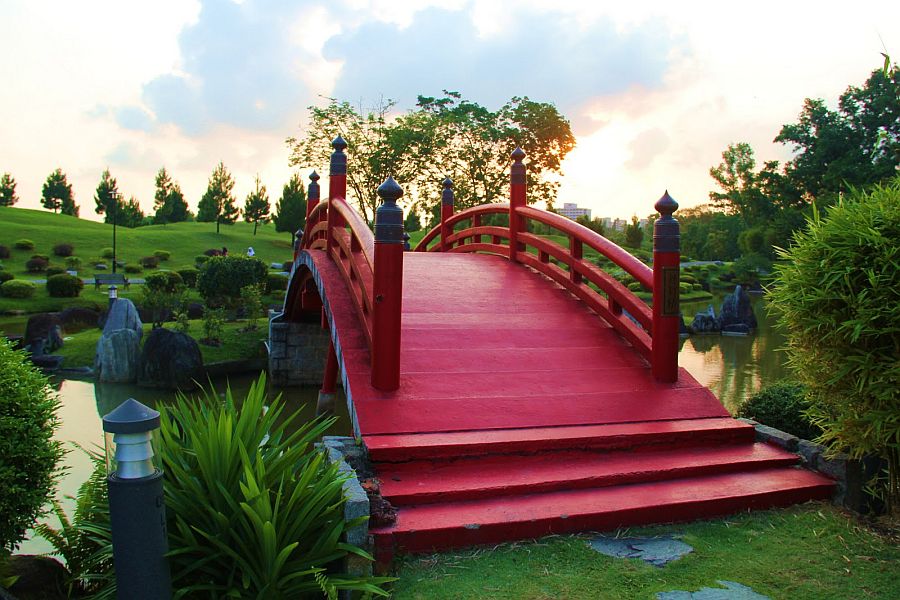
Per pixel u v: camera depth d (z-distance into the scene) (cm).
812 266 405
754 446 486
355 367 536
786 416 516
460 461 430
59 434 1023
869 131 3584
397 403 482
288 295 1349
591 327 668
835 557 349
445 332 625
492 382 531
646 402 521
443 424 461
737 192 4697
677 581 323
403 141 2659
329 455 413
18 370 333
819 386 414
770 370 1466
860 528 385
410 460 421
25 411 324
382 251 496
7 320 2531
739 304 2398
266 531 277
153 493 258
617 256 644
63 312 2339
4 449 313
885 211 382
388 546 340
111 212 6838
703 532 381
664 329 555
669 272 555
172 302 2358
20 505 321
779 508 417
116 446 258
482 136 2889
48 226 5347
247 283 2392
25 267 4072
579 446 454
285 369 1499
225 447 310
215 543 290
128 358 1562
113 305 1731
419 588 316
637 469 433
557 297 759
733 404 1067
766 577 328
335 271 772
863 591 314
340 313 648
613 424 486
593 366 578
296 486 313
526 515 372
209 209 6412
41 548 516
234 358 1681
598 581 323
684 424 492
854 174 3450
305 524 304
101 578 323
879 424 369
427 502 386
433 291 748
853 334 377
